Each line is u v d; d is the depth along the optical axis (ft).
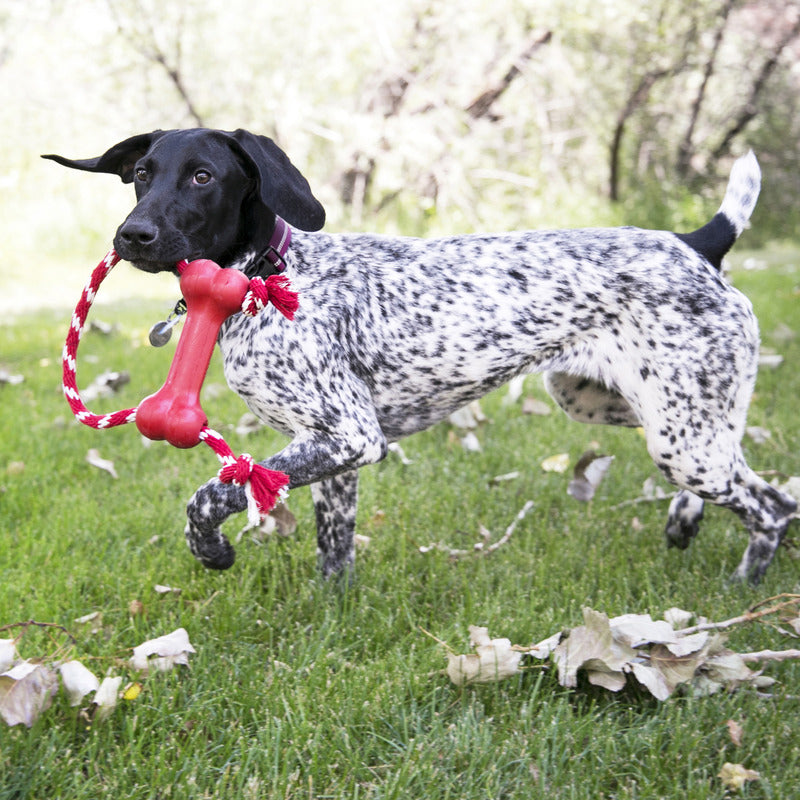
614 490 13.58
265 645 9.39
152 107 42.19
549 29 39.40
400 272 10.07
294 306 8.25
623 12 38.78
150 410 7.99
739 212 10.33
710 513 12.82
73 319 8.61
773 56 43.78
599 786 7.18
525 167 42.55
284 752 7.50
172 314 9.65
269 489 7.87
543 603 10.21
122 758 7.34
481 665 8.28
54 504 13.05
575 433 15.94
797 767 7.39
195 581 10.55
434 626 9.55
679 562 11.37
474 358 10.04
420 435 15.98
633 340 9.93
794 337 21.74
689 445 10.02
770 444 14.93
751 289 28.63
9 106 43.01
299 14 40.50
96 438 16.08
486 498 13.28
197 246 9.14
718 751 7.63
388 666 8.72
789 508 10.73
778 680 8.63
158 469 14.71
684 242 10.21
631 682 8.55
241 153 9.35
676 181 44.47
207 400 18.12
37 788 7.06
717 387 9.92
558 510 13.11
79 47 42.34
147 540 11.82
